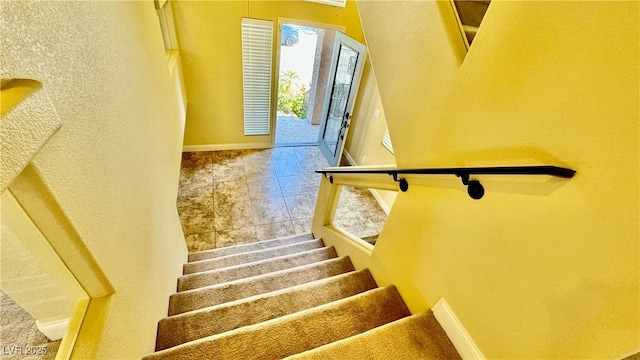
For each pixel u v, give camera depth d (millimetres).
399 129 1389
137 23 1409
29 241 670
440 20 1048
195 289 1935
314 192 4168
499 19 820
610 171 603
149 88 1583
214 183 4070
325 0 3721
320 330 1360
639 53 532
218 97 4219
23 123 486
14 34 494
